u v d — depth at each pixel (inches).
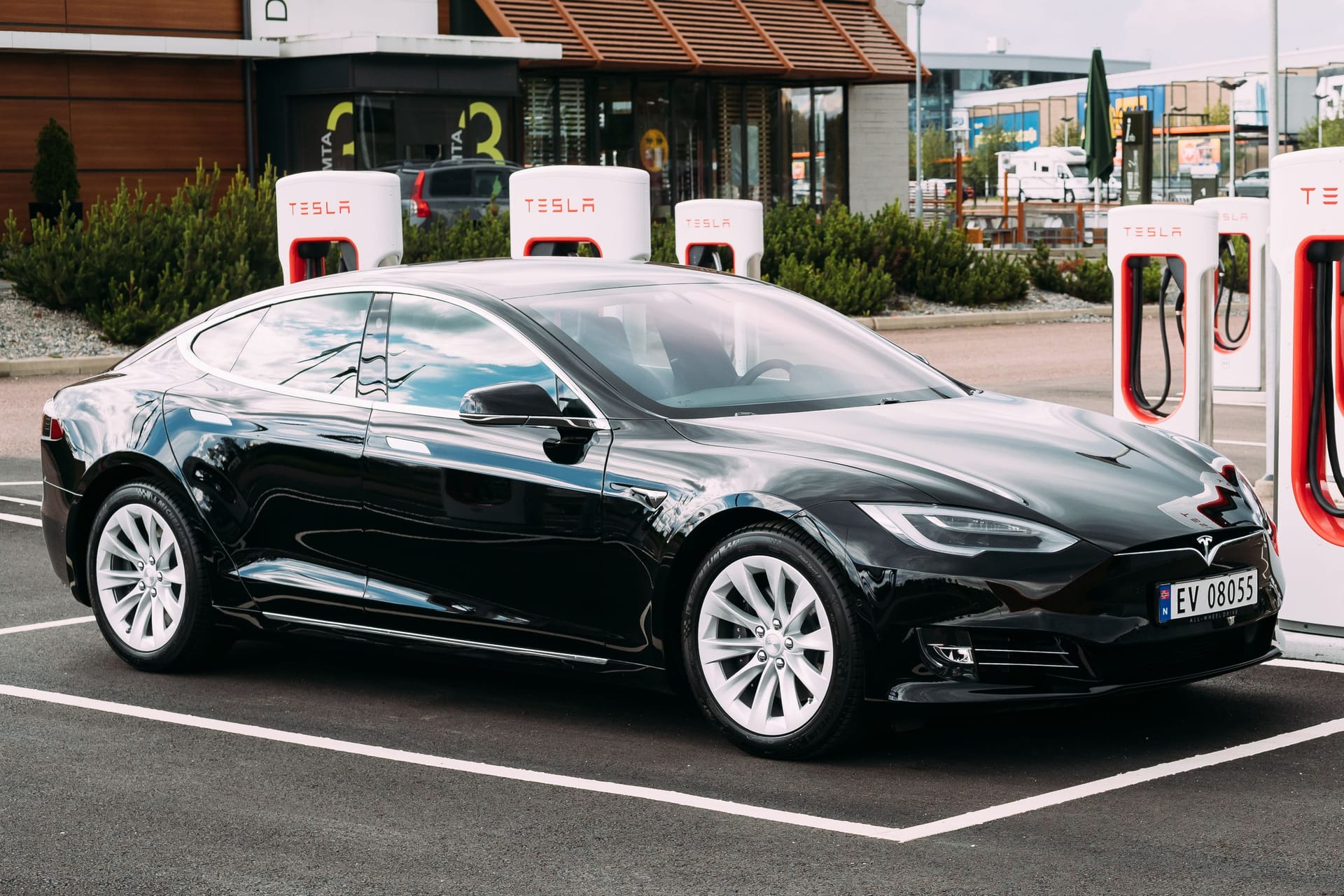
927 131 4148.6
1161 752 210.2
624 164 1279.5
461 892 165.5
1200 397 425.7
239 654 277.0
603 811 191.0
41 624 298.0
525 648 227.5
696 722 229.3
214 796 199.0
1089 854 172.9
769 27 1328.7
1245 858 170.9
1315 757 207.0
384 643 240.2
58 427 273.6
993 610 194.7
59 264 794.8
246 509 252.2
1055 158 2536.9
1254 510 220.4
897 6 1434.5
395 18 1189.7
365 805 194.7
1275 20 791.7
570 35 1203.9
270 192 855.1
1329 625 265.4
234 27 1135.0
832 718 201.9
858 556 198.7
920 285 1036.5
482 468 227.6
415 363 242.5
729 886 165.8
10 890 168.7
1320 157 259.6
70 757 216.7
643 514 214.5
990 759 208.1
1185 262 425.7
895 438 216.2
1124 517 202.8
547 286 247.3
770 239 1011.9
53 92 1072.2
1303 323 265.1
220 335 268.8
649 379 228.8
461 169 1061.8
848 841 178.4
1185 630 203.3
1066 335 904.3
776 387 235.0
